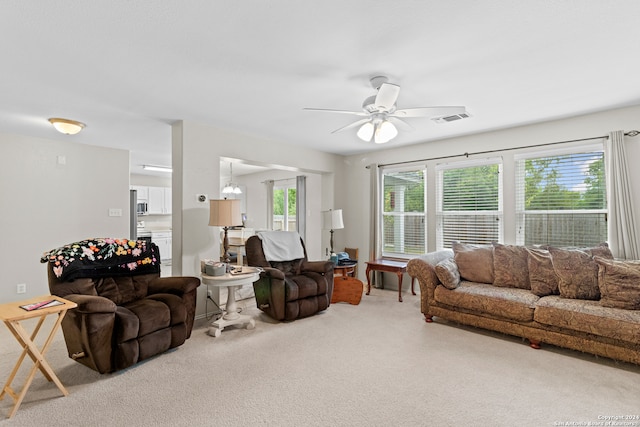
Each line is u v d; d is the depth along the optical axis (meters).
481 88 2.87
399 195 5.35
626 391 2.23
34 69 2.44
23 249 4.16
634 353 2.46
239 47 2.16
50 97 3.00
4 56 2.24
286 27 1.93
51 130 4.05
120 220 5.04
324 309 4.03
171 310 2.82
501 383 2.34
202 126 3.87
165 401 2.12
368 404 2.09
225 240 4.24
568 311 2.74
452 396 2.17
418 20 1.86
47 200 4.36
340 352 2.87
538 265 3.30
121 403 2.11
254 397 2.17
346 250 5.75
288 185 7.67
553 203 3.87
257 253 4.09
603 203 3.55
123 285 3.02
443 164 4.77
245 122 3.82
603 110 3.48
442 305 3.54
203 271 3.51
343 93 2.96
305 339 3.17
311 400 2.13
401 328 3.47
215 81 2.69
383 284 5.42
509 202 4.18
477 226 4.48
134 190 6.89
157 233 7.95
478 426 1.87
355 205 5.85
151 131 4.17
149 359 2.73
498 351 2.88
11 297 4.05
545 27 1.93
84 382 2.36
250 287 5.57
